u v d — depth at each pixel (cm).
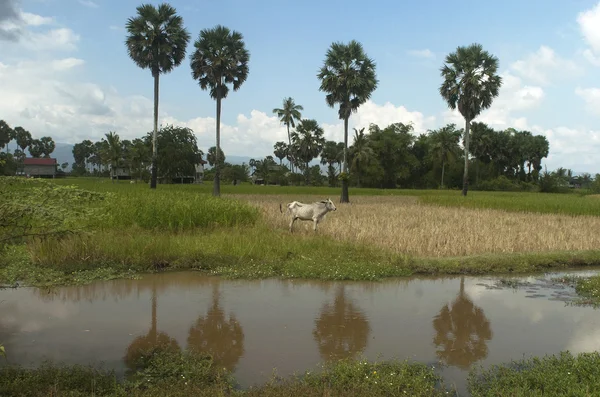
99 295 884
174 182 6359
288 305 841
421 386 502
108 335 680
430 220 1928
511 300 899
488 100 4084
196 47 3631
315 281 1017
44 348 627
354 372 529
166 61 3766
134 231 1355
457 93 4109
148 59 3722
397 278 1063
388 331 715
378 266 1095
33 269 1002
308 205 1559
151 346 638
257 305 838
